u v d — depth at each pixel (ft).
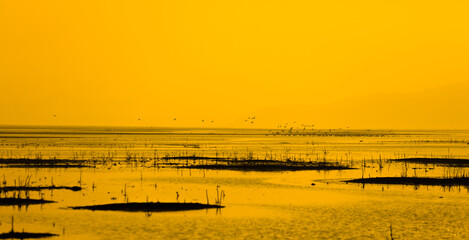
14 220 161.48
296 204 193.67
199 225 159.43
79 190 219.41
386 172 299.99
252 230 154.92
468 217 174.09
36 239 141.79
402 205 192.44
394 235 151.64
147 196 189.98
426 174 287.07
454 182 246.68
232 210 180.96
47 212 172.24
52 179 235.20
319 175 283.18
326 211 181.37
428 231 156.15
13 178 255.91
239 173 290.35
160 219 165.58
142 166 322.75
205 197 207.41
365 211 182.19
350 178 269.64
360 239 147.23
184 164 338.34
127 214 171.12
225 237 147.95
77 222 160.04
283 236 149.69
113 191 218.79
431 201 200.64
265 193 218.18
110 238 144.97
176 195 211.41
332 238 148.05
